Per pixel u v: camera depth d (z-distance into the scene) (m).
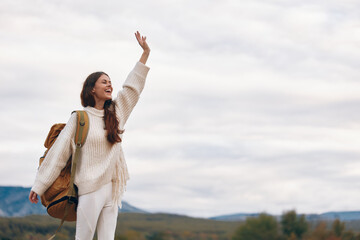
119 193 4.59
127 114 4.75
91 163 4.39
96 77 4.56
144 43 4.92
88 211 4.35
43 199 4.55
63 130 4.41
